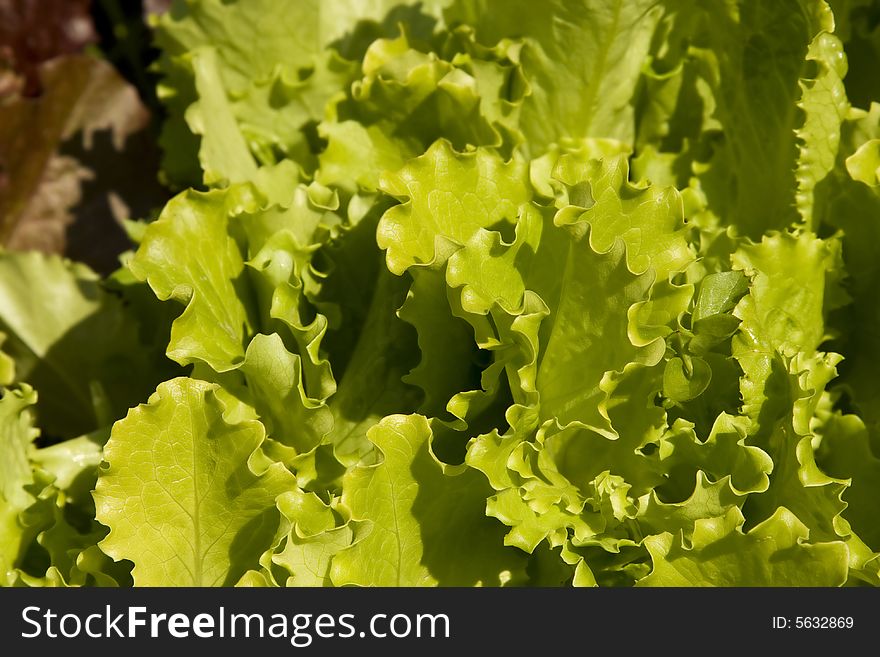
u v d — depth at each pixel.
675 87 1.17
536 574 1.10
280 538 1.06
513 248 1.08
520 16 1.16
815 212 1.13
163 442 1.06
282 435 1.10
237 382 1.09
